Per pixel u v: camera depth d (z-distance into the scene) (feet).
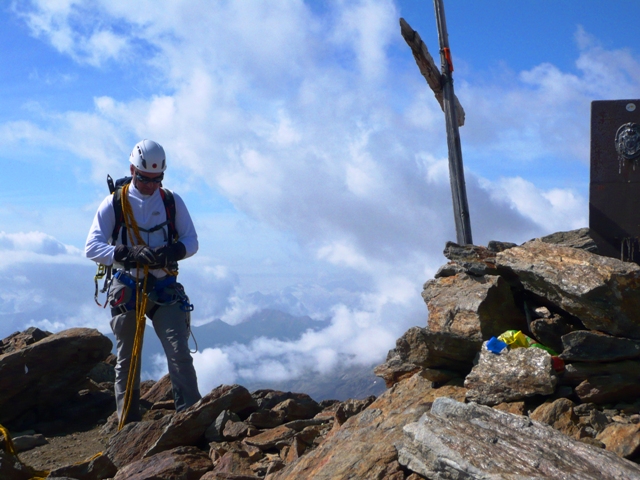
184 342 21.52
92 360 26.48
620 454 11.63
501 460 10.61
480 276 17.90
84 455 21.12
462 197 31.22
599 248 19.74
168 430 18.66
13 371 25.03
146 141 20.84
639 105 19.36
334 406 22.70
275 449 17.61
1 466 17.26
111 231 21.34
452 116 31.99
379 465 12.38
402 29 29.14
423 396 15.52
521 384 13.92
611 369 14.01
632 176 19.43
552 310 17.10
